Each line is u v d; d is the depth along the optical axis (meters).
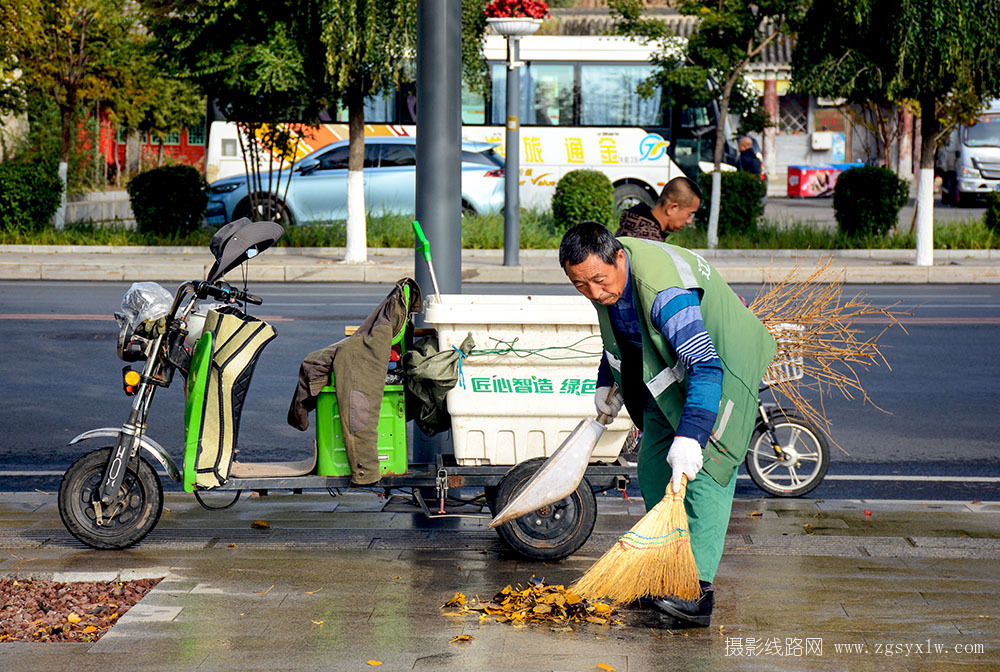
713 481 5.25
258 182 26.72
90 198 32.84
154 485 6.66
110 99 27.44
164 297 6.74
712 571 5.29
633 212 7.65
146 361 6.68
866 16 22.22
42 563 6.39
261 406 11.16
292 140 26.84
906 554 6.70
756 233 26.69
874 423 10.74
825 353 7.95
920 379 12.55
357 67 21.92
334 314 16.55
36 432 10.12
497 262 23.44
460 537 7.04
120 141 41.12
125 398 11.42
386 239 26.08
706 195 26.89
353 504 7.91
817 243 25.91
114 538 6.62
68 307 17.16
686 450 4.89
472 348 6.41
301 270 21.88
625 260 5.09
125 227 27.75
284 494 8.20
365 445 6.40
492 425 6.50
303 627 5.29
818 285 8.93
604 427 5.68
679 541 5.02
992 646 5.07
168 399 11.52
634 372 5.35
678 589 5.06
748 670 4.76
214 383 6.49
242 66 22.52
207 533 7.09
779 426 8.59
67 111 26.61
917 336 15.06
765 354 5.27
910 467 9.27
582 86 29.53
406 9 21.50
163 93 31.20
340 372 6.41
